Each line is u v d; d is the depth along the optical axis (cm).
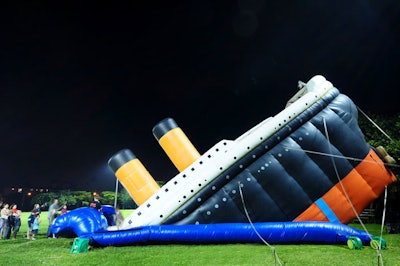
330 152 908
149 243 701
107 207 1006
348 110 984
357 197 912
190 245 700
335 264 520
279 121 895
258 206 809
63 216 776
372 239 694
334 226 730
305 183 866
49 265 516
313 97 963
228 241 712
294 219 832
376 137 1820
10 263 530
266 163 846
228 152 833
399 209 1911
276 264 517
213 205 783
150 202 770
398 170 1603
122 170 863
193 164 817
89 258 566
